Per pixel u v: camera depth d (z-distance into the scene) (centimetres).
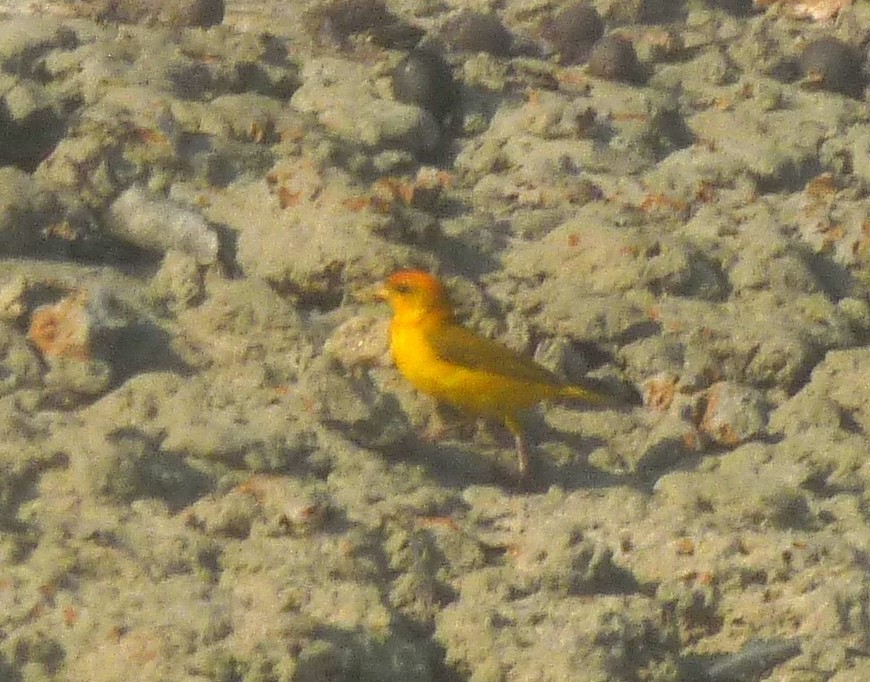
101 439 1179
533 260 1503
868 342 1520
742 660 1101
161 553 1101
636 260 1496
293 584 1090
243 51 1802
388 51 1872
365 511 1175
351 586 1092
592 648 1074
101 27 1777
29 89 1591
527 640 1087
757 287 1520
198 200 1513
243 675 1009
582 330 1422
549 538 1161
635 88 1870
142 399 1246
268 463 1209
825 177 1711
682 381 1392
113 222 1467
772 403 1415
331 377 1295
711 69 1930
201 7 1858
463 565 1154
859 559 1195
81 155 1506
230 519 1140
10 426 1189
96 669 1003
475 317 1412
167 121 1573
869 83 1948
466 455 1299
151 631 1017
